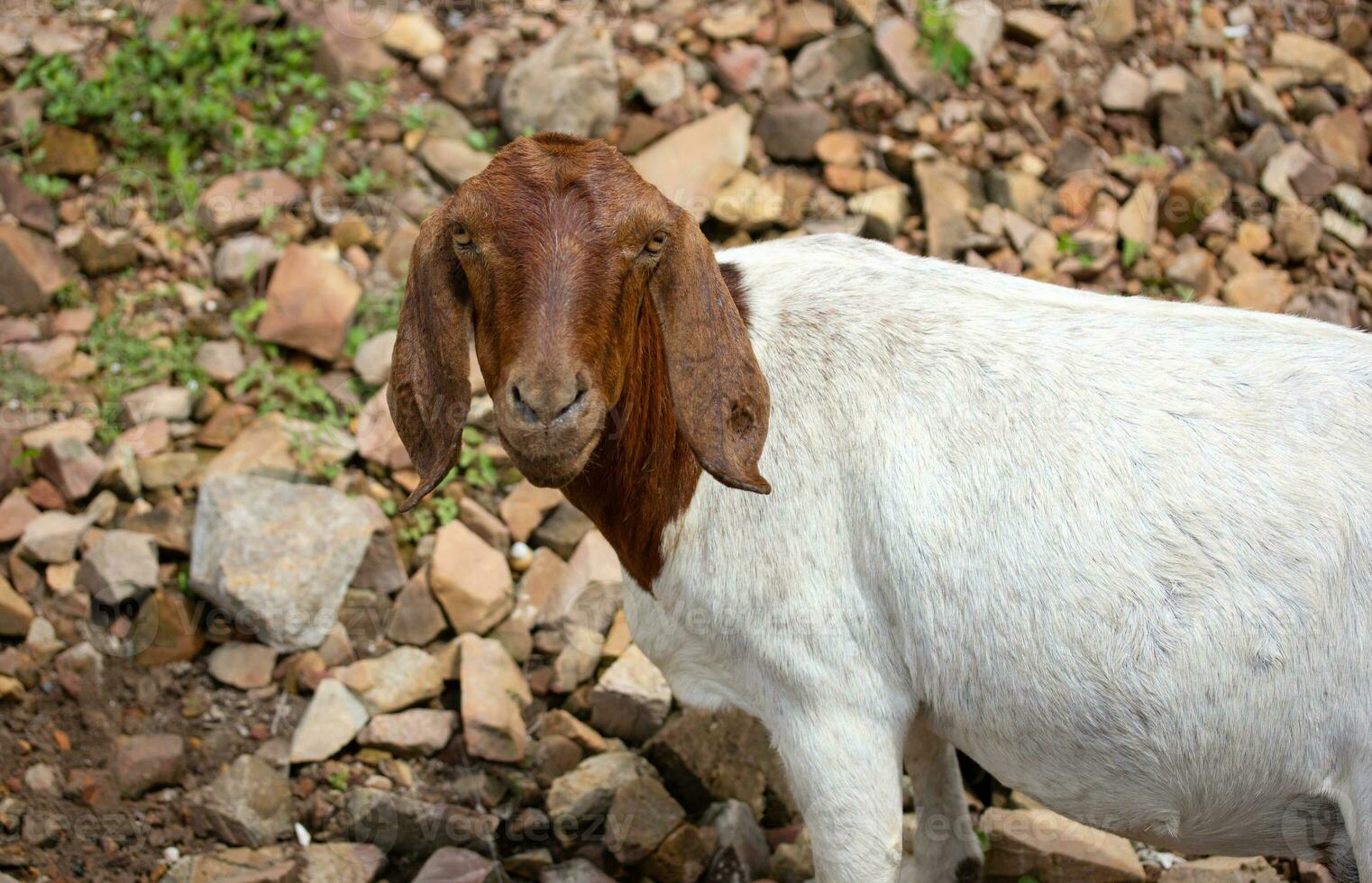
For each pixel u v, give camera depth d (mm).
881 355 1467
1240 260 2256
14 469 2027
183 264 2240
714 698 1571
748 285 1531
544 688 1891
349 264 2244
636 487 1463
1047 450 1406
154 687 1872
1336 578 1354
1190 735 1385
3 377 2113
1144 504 1380
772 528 1461
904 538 1421
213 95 2428
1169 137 2414
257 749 1827
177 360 2141
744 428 1332
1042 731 1427
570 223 1269
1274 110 2443
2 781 1776
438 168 2361
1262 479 1371
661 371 1442
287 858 1727
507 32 2549
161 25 2508
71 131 2359
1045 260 2240
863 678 1467
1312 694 1359
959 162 2355
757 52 2475
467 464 2057
